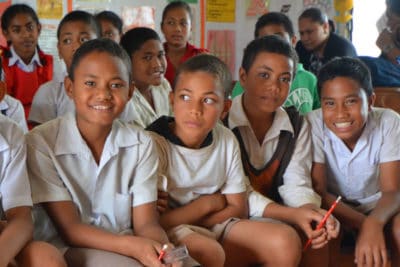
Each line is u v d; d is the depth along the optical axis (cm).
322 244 135
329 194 161
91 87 124
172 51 274
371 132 157
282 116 159
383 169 156
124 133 132
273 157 158
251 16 323
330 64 155
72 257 121
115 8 293
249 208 150
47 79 252
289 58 158
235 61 324
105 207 131
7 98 197
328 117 153
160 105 212
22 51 245
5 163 121
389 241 147
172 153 141
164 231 130
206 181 143
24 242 115
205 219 144
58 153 127
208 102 135
